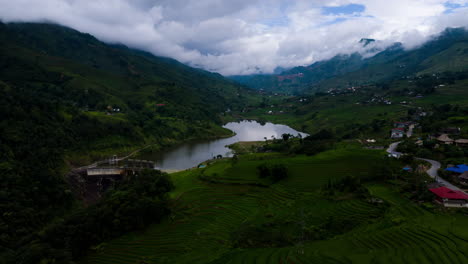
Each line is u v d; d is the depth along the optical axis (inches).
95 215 3221.0
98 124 7500.0
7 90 6437.0
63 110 7185.0
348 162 4603.8
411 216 2696.9
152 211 3447.3
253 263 2444.6
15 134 5054.1
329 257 2310.5
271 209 3511.3
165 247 2955.2
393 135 6245.1
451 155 4101.9
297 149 5885.8
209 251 2785.4
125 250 2942.9
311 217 3132.4
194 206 3833.7
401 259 2090.3
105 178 5639.8
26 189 3981.3
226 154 7485.2
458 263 1945.1
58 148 5733.3
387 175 3757.4
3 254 2876.5
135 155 7401.6
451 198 2723.9
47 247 2746.1
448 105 7450.8
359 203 3240.7
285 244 2728.8
